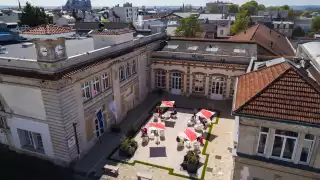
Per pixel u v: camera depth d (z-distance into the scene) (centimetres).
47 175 2308
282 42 5891
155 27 5369
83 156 2573
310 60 2495
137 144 2723
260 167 1644
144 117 3453
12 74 2170
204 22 9850
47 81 2094
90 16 12825
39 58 2053
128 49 3306
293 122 1445
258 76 2011
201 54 3903
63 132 2259
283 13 14112
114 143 2803
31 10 8094
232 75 3797
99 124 2845
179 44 4350
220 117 3425
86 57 2472
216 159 2506
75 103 2350
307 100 1511
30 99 2281
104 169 2367
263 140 1616
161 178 2247
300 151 1535
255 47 3962
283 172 1603
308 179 1566
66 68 2177
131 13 14162
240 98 1730
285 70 1689
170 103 3403
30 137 2544
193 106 3803
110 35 3020
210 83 3978
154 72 4281
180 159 2514
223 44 4144
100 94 2770
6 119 2538
